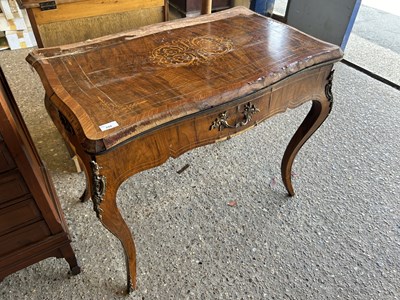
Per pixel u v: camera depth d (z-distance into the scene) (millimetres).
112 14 1471
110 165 700
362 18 3154
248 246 1178
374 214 1307
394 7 3457
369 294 1054
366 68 2301
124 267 1102
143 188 1379
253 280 1079
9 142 723
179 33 1055
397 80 2176
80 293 1026
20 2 1251
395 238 1222
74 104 713
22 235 901
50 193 1068
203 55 925
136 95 752
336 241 1203
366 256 1159
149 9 1555
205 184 1410
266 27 1104
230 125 853
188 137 801
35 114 1755
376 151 1618
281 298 1036
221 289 1052
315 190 1398
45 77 808
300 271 1108
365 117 1849
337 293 1053
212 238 1199
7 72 2102
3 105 697
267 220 1270
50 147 1564
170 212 1286
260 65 877
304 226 1252
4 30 2312
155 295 1029
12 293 1019
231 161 1531
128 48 954
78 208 1285
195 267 1107
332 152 1601
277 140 1669
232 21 1149
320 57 930
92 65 865
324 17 2398
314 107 1114
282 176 1294
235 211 1299
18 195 817
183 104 729
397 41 2748
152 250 1151
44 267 1092
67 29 1396
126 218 1255
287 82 906
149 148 745
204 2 1845
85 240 1176
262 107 896
